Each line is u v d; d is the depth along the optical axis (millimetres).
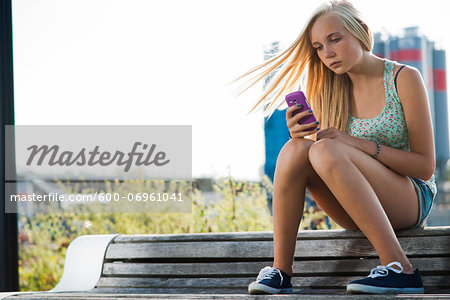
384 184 2164
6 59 3119
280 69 2568
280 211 2156
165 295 1983
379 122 2379
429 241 2340
